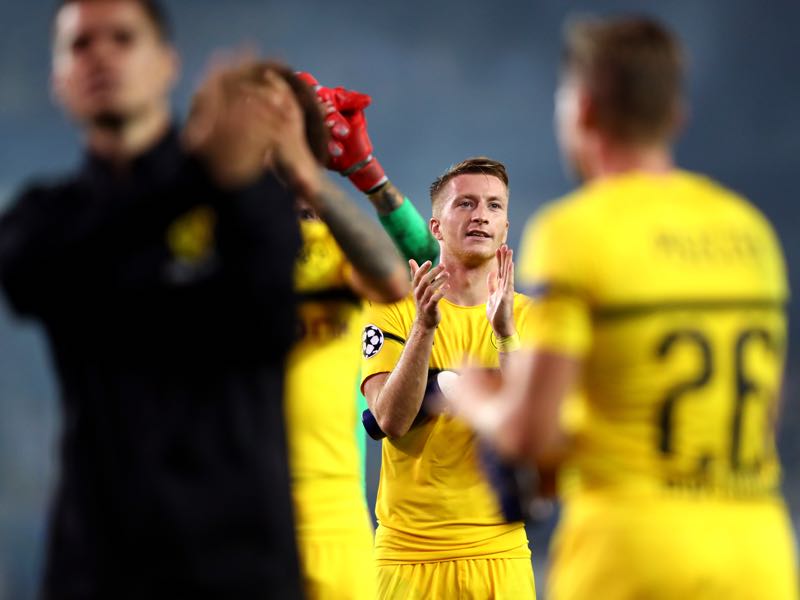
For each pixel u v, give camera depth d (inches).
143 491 337.1
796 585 373.4
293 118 340.8
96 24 330.6
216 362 340.8
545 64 5002.5
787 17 4795.8
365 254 362.6
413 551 660.1
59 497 350.9
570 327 347.9
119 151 337.1
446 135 5098.4
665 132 370.3
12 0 4726.9
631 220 358.6
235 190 325.7
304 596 358.6
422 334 600.7
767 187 4987.7
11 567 3614.7
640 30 364.2
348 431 514.9
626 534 353.4
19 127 4815.5
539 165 5093.5
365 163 524.4
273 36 4950.8
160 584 337.1
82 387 344.2
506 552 661.3
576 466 366.9
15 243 340.2
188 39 4894.2
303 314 461.1
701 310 358.9
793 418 4288.9
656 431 356.8
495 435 360.5
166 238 330.3
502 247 619.2
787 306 4813.0
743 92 4928.6
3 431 4360.2
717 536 354.6
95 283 334.3
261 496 343.6
